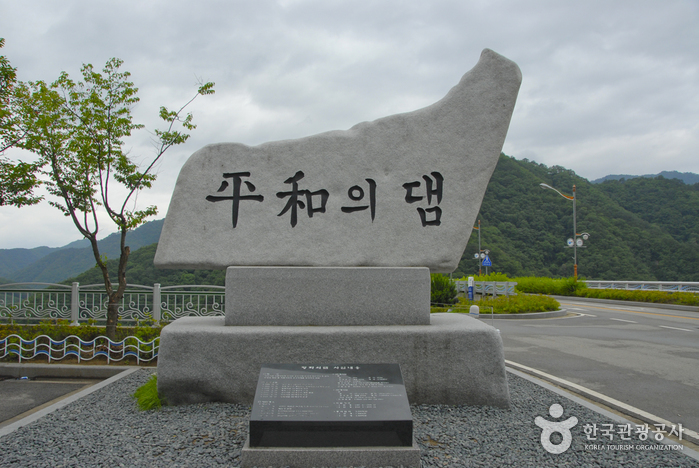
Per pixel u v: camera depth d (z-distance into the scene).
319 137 5.09
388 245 4.92
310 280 4.73
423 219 4.95
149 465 3.13
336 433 3.17
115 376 5.57
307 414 3.21
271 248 4.93
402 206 4.97
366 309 4.73
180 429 3.77
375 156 5.04
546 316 14.72
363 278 4.75
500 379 4.43
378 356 4.40
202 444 3.48
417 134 5.04
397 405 3.28
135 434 3.67
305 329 4.47
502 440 3.61
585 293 22.92
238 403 4.40
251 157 5.07
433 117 5.04
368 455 3.12
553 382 5.88
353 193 5.01
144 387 4.74
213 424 3.88
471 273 40.53
